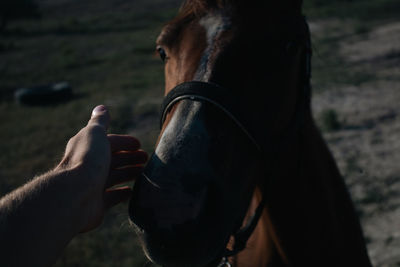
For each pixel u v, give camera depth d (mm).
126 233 5320
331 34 18797
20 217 841
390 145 6941
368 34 17734
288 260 1860
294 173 1789
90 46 23094
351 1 28828
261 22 1534
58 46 24078
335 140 7410
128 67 17125
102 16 35969
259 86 1519
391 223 4840
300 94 1806
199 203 1238
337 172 2148
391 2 26922
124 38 24531
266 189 1625
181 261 1228
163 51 1708
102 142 1050
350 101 9578
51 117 11219
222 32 1512
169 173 1242
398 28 17984
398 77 11250
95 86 14461
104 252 4992
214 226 1321
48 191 898
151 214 1196
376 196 5406
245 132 1450
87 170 977
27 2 33406
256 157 1576
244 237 1578
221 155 1363
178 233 1193
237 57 1481
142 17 32781
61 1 48906
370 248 4461
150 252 1214
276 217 1840
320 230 1835
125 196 1355
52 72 17719
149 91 12719
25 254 816
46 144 9047
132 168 1391
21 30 30859
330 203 1896
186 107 1393
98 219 1034
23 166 7992
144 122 9656
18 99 13102
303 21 1761
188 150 1291
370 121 8125
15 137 9859
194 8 1595
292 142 1756
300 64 1820
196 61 1494
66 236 897
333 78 11680
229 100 1409
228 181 1397
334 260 1883
